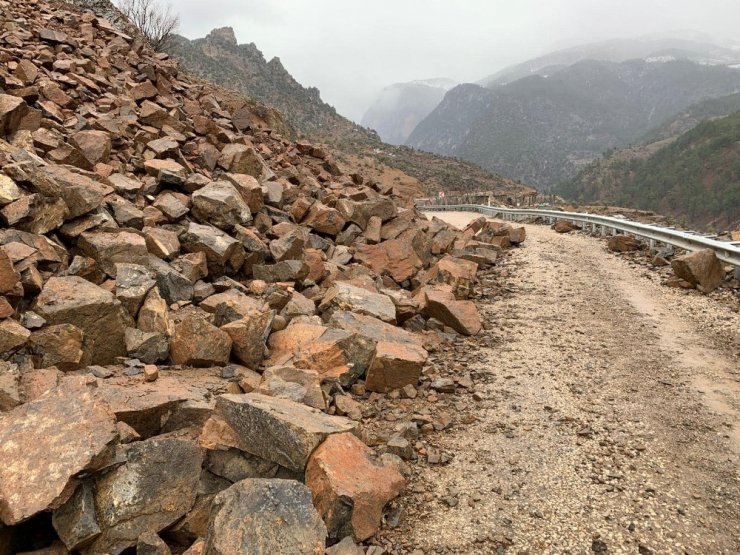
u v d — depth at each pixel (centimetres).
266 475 471
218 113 2238
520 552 445
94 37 2127
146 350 654
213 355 679
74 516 372
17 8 1989
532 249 1761
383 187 2558
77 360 578
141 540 378
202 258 927
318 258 1151
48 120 1138
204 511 433
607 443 602
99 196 847
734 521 472
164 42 3394
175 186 1182
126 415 483
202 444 473
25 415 412
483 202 5303
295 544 359
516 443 615
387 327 870
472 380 796
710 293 1114
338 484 439
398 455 582
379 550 436
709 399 692
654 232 1520
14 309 591
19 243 649
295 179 1884
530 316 1096
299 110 15700
